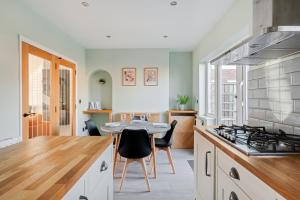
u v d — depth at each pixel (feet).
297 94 4.39
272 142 3.88
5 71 7.62
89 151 3.57
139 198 7.50
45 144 4.13
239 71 8.61
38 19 9.77
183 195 7.75
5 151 3.56
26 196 1.88
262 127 5.20
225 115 10.77
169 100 17.25
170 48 16.12
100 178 3.80
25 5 8.73
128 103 16.21
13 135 8.05
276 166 2.83
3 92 7.53
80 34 12.67
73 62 14.01
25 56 8.84
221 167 4.24
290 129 4.63
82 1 8.38
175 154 13.37
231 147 3.92
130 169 10.43
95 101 17.28
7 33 7.71
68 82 13.41
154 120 15.47
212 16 9.68
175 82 17.26
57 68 11.89
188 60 17.25
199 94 14.70
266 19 4.41
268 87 5.53
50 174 2.45
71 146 3.96
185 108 17.19
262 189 2.65
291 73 4.60
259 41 3.76
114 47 15.84
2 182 2.20
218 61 5.85
